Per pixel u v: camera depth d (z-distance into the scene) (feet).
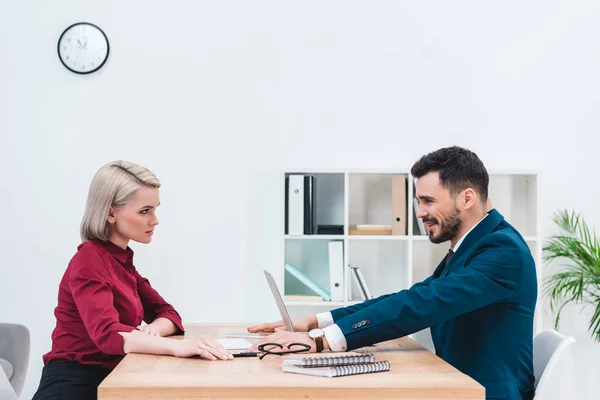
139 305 7.99
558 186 13.53
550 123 13.56
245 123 13.57
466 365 7.01
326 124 13.57
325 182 13.57
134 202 7.68
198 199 13.50
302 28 13.64
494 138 13.55
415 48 13.61
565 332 13.34
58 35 13.55
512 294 6.87
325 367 5.82
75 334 7.37
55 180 13.41
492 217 7.34
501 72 13.58
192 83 13.58
